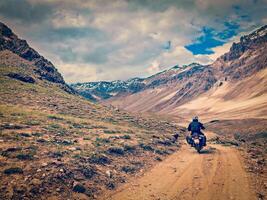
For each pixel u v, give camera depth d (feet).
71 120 101.19
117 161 59.26
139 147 75.36
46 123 83.20
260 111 561.43
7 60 249.34
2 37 295.89
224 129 390.63
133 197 40.34
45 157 49.67
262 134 244.63
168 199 39.11
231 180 47.44
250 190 41.96
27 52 294.05
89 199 39.58
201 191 42.09
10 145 52.42
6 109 98.73
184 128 168.86
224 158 68.28
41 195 37.81
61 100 160.86
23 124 75.66
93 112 149.18
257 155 73.97
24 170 42.55
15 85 167.94
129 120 148.66
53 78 261.03
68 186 41.75
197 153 78.84
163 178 50.37
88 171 48.16
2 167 42.29
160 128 146.51
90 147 63.10
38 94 160.15
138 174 53.83
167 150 81.56
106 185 45.37
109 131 91.56
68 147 59.67
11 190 36.81
